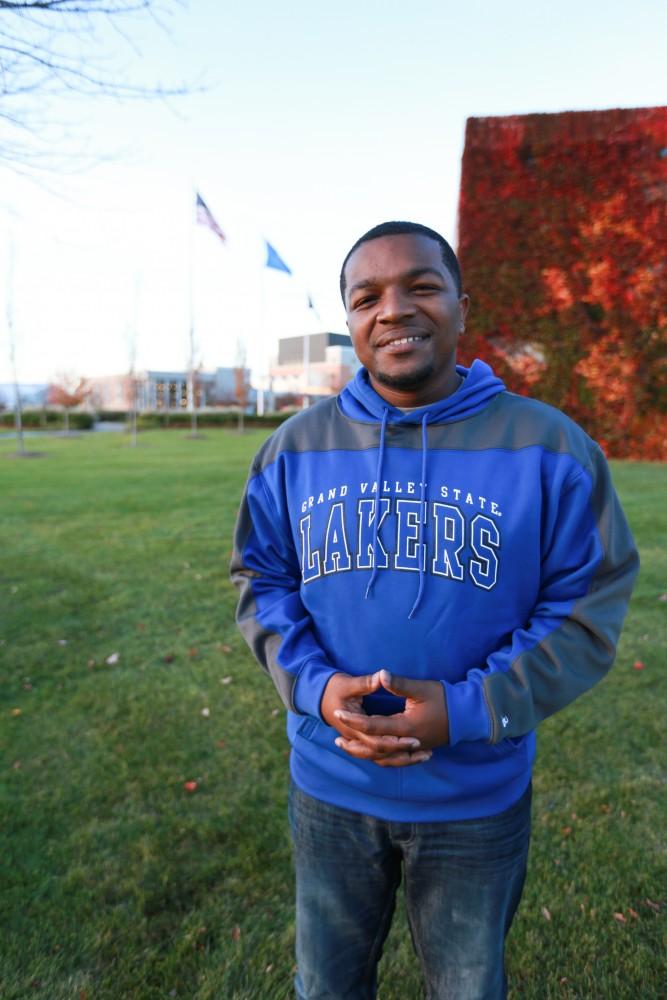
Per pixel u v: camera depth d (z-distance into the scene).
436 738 1.01
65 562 6.23
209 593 5.29
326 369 61.97
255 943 1.92
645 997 1.73
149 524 7.93
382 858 1.19
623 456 12.19
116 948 1.91
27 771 2.80
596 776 2.69
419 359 1.11
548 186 11.92
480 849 1.12
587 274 11.93
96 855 2.28
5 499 9.75
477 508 1.09
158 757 2.90
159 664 3.92
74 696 3.50
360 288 1.13
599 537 1.09
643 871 2.16
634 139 11.46
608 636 1.06
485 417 1.15
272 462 1.29
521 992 1.76
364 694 1.04
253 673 3.78
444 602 1.08
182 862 2.25
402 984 1.80
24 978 1.81
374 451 1.17
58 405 37.28
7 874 2.19
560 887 2.10
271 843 2.33
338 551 1.15
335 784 1.19
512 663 1.04
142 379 46.44
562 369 12.27
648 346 11.78
